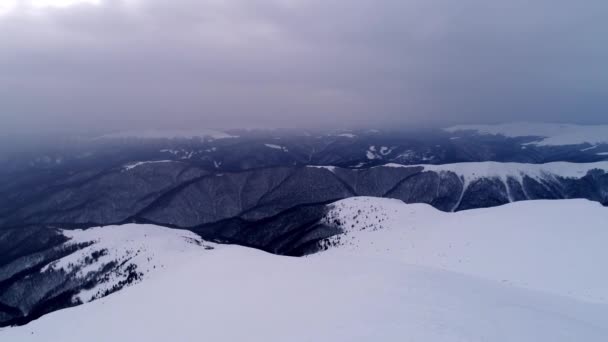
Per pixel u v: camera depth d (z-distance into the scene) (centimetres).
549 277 6050
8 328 6894
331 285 4822
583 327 3666
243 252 7600
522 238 7819
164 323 5028
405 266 5897
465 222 9994
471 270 6888
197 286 6147
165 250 13838
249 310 4628
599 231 7362
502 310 3812
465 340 2939
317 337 3281
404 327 3169
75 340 5347
